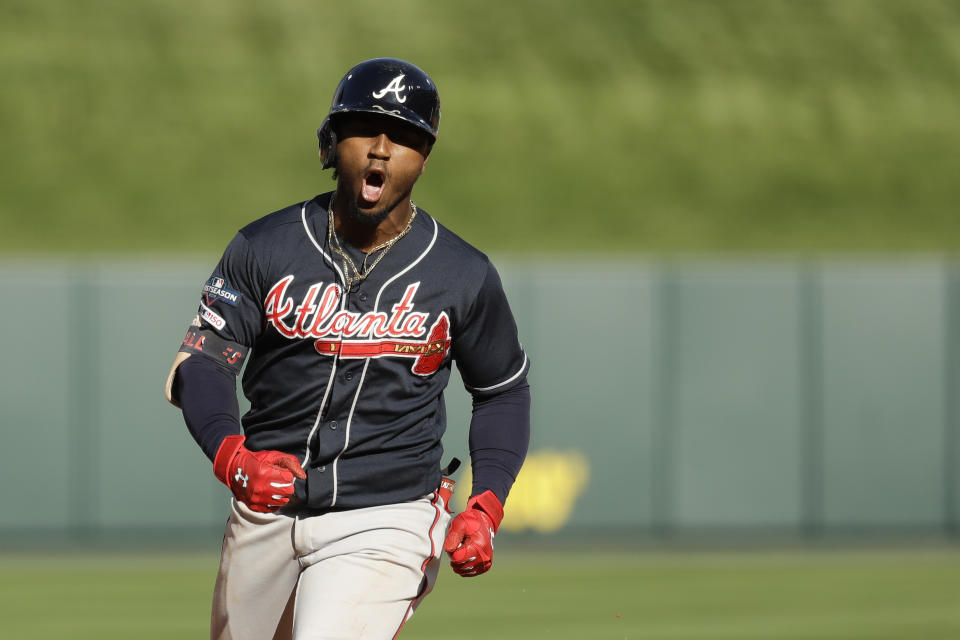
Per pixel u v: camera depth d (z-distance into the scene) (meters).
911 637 28.44
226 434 10.91
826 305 46.81
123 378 44.69
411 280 11.45
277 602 12.12
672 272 46.56
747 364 46.62
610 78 88.56
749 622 30.36
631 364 46.34
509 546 45.03
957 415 46.97
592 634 28.66
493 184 78.62
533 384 46.16
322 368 11.40
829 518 46.75
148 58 86.38
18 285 44.47
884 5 97.19
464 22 92.19
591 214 76.88
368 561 11.46
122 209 74.69
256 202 76.00
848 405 46.84
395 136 11.15
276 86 85.12
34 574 38.25
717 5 96.19
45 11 89.38
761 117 86.50
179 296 45.03
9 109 81.25
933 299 47.00
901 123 87.06
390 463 11.66
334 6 92.12
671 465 46.44
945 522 47.00
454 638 28.03
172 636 28.41
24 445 44.41
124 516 44.66
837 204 79.56
